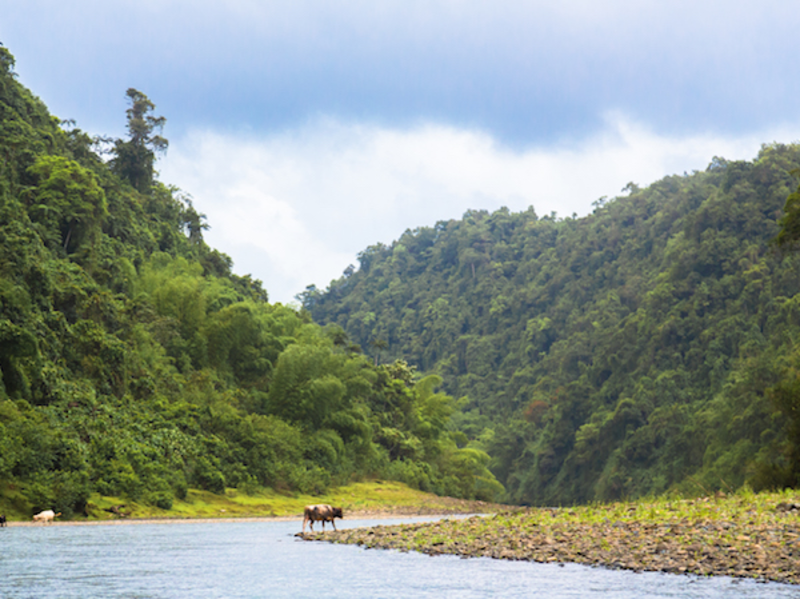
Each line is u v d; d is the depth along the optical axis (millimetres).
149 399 67438
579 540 20672
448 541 22906
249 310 88000
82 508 43688
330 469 81000
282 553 22016
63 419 52281
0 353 49656
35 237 72000
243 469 65438
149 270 92938
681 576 15562
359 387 93500
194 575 16875
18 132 95938
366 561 19453
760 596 12992
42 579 16219
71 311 66812
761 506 23016
